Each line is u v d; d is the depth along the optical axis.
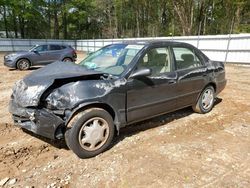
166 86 4.23
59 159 3.47
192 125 4.71
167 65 4.34
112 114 3.71
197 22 33.16
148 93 3.99
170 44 4.45
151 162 3.37
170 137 4.17
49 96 3.31
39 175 3.10
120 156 3.52
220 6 35.66
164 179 3.00
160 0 39.81
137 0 42.94
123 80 3.68
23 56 13.28
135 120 3.97
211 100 5.39
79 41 35.28
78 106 3.28
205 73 5.00
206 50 17.09
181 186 2.87
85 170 3.20
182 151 3.68
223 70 5.62
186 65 4.70
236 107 5.92
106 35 48.72
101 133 3.54
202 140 4.07
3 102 6.41
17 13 40.62
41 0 43.22
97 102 3.41
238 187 2.87
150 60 4.07
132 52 4.07
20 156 3.54
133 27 49.03
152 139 4.08
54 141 3.97
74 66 4.07
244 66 14.86
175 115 5.22
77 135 3.32
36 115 3.26
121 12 47.91
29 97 3.31
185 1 29.81
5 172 3.16
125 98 3.72
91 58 4.58
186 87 4.63
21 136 4.16
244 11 34.03
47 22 45.88
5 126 4.58
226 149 3.76
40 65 13.91
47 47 14.12
